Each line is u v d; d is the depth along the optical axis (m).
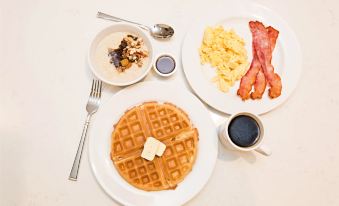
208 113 0.70
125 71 0.71
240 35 0.78
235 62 0.75
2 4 0.73
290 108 0.75
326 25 0.83
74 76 0.71
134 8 0.76
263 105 0.73
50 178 0.65
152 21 0.76
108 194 0.63
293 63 0.77
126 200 0.63
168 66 0.72
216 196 0.68
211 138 0.68
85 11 0.75
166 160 0.66
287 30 0.79
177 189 0.65
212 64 0.75
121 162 0.65
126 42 0.72
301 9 0.83
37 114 0.68
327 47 0.81
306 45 0.81
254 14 0.79
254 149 0.64
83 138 0.67
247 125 0.65
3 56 0.70
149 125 0.68
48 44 0.72
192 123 0.69
